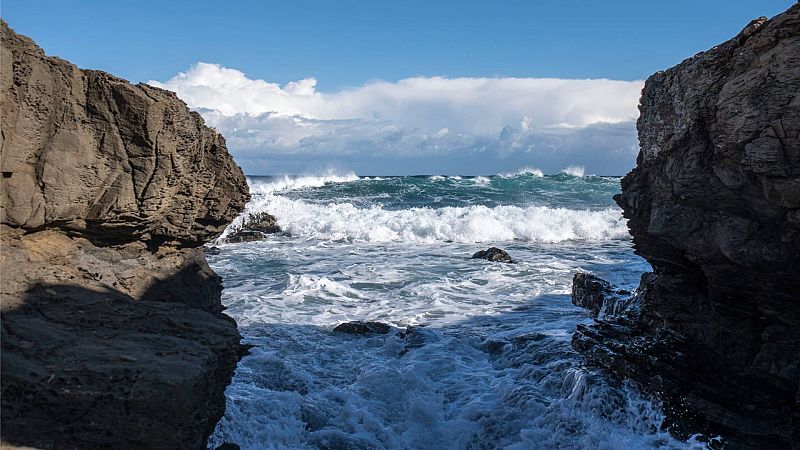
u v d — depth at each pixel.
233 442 7.00
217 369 5.51
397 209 31.92
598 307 12.35
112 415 4.44
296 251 21.56
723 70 6.51
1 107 5.29
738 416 7.03
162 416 4.50
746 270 6.75
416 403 8.31
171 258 7.93
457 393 8.87
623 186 9.13
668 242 7.72
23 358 4.65
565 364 9.14
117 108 6.31
